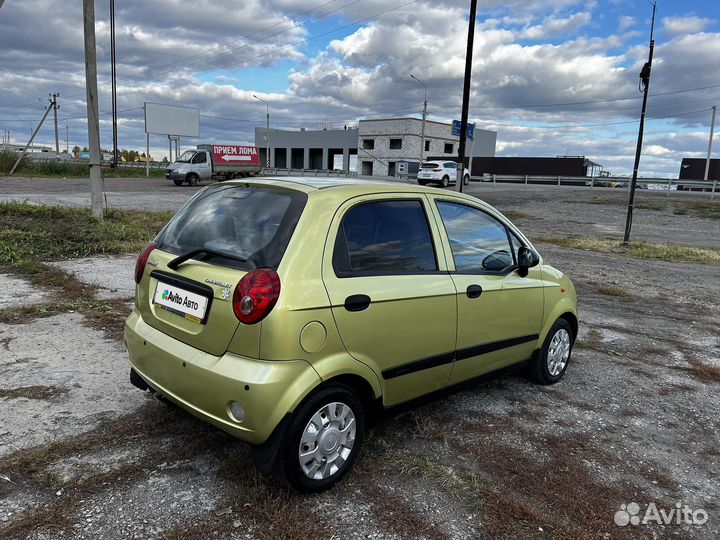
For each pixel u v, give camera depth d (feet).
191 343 10.00
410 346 11.07
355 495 9.95
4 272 25.50
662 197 108.17
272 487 9.90
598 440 12.84
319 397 9.49
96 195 40.96
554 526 9.48
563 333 16.39
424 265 11.64
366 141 237.45
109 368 14.98
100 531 8.58
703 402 15.67
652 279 36.37
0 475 9.84
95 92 40.19
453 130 53.93
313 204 10.04
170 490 9.70
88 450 10.84
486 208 13.97
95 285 24.12
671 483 11.21
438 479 10.60
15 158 123.95
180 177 112.78
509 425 13.25
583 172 191.72
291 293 9.11
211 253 10.14
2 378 13.96
